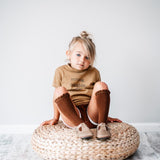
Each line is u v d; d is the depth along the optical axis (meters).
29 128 1.64
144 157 1.09
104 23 1.66
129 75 1.68
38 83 1.65
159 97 1.69
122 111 1.69
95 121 1.15
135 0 1.67
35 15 1.63
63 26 1.65
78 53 1.24
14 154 1.17
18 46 1.62
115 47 1.67
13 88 1.63
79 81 1.28
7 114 1.64
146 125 1.68
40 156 1.04
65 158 0.94
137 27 1.68
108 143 0.96
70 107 1.00
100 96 1.04
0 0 1.60
